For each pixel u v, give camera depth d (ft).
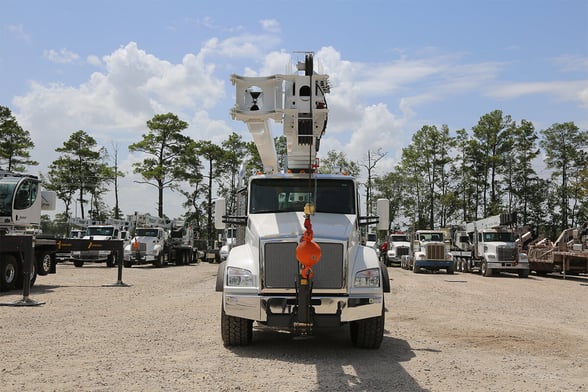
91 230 121.80
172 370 22.07
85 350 25.82
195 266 126.82
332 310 24.85
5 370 21.71
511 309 46.32
